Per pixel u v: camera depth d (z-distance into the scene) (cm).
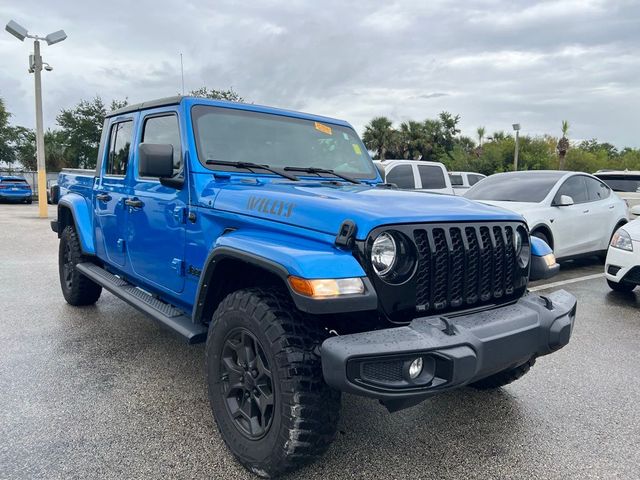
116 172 431
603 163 4147
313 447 225
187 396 337
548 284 739
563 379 381
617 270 623
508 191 795
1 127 3369
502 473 258
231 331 255
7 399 329
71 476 246
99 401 328
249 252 242
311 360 224
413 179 1092
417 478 251
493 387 346
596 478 255
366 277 220
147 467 255
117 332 469
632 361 422
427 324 226
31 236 1159
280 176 336
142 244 375
